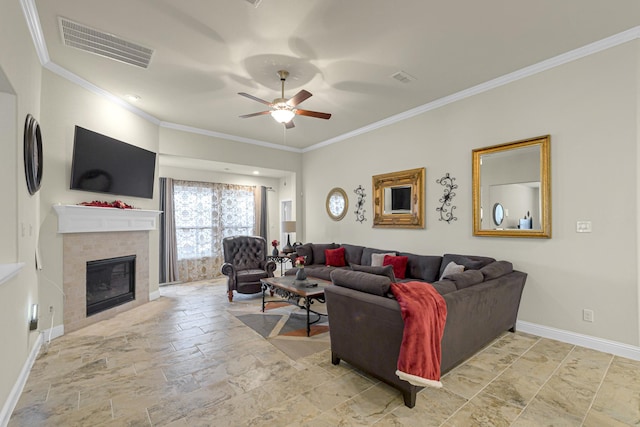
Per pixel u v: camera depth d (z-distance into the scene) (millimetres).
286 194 7738
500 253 3619
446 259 3980
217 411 1992
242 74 3465
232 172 7145
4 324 1907
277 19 2535
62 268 3305
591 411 1979
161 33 2709
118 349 2949
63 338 3211
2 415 1832
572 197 3070
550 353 2838
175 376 2439
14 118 2158
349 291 2447
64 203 3352
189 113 4695
